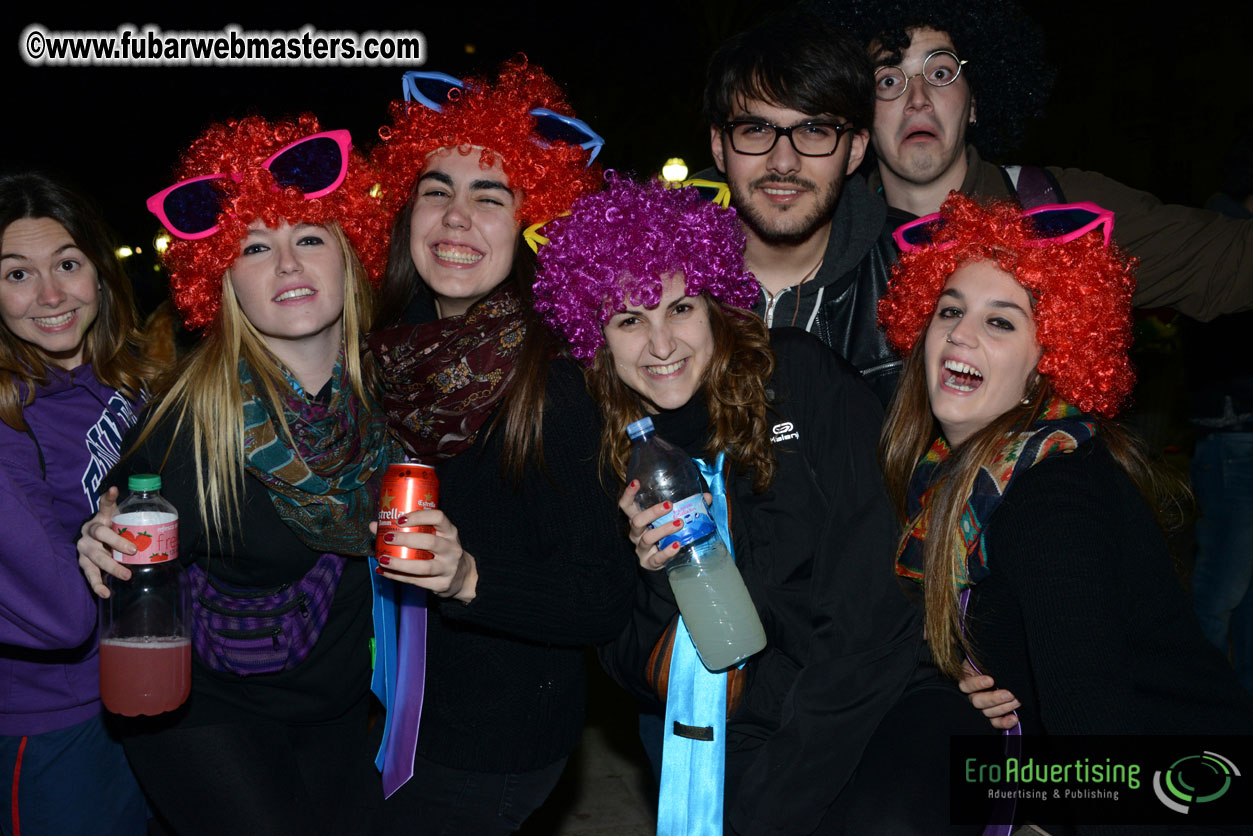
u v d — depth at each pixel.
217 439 2.52
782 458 2.56
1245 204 4.80
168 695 2.44
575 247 2.50
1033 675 2.41
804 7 3.36
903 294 2.87
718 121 3.34
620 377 2.62
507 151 2.78
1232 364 4.68
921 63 3.42
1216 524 4.81
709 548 2.50
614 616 2.48
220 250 2.57
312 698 2.74
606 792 4.34
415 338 2.60
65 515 2.72
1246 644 4.77
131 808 2.88
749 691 2.59
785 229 3.22
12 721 2.67
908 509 2.73
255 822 2.58
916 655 2.55
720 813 2.53
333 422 2.61
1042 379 2.59
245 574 2.63
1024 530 2.25
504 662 2.53
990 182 3.58
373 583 2.70
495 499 2.53
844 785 2.53
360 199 2.76
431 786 2.57
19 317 2.72
